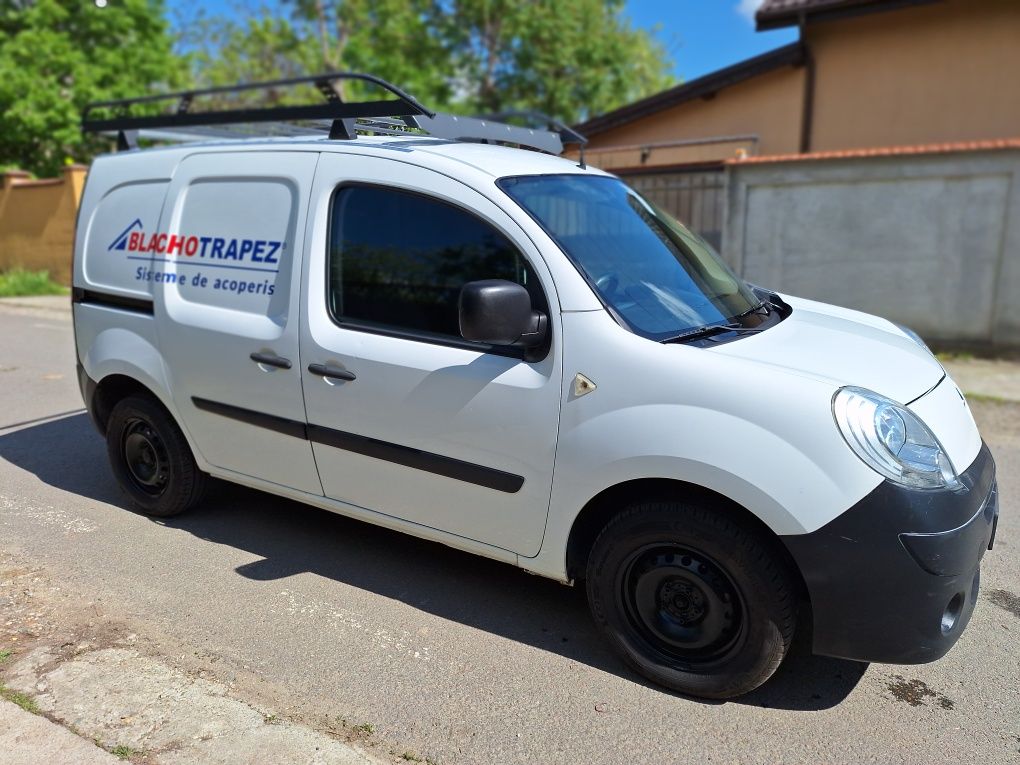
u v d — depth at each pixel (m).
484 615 3.47
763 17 11.88
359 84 24.48
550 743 2.67
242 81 28.73
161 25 19.42
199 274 3.92
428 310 3.27
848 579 2.58
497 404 3.05
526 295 2.85
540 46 25.39
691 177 10.16
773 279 9.45
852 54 11.99
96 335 4.36
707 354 2.81
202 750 2.55
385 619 3.42
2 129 17.16
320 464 3.62
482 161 3.37
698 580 2.82
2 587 3.58
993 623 3.47
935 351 8.80
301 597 3.58
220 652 3.13
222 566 3.86
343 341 3.41
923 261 8.76
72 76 17.47
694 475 2.71
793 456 2.60
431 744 2.65
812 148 12.52
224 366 3.79
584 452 2.89
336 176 3.52
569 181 3.54
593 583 3.02
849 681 3.04
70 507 4.54
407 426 3.28
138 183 4.25
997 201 8.33
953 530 2.57
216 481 4.93
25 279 13.81
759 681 2.81
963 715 2.85
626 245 3.35
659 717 2.82
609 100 26.09
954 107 11.42
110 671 2.96
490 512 3.18
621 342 2.87
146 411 4.21
